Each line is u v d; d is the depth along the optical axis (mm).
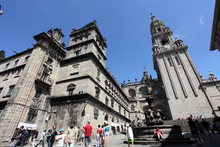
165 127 12531
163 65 45719
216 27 10055
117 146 11156
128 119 45500
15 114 17969
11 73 25594
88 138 9555
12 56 28938
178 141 10727
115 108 35562
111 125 29203
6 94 22422
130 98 54531
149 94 16859
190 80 39156
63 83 26141
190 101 36312
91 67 26125
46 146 15961
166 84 41375
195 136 10562
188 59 43156
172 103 37688
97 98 25531
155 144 10781
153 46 53250
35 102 21312
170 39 52812
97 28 34250
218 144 8570
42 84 23312
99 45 34844
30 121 19781
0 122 17016
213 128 16188
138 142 11633
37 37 26359
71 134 8148
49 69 26094
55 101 24047
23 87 20031
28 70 21547
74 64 28078
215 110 32688
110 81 36250
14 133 17188
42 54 24719
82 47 30578
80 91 22922
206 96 35438
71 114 21109
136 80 59656
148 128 13039
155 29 60531
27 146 16078
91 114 21609
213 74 42062
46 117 22516
